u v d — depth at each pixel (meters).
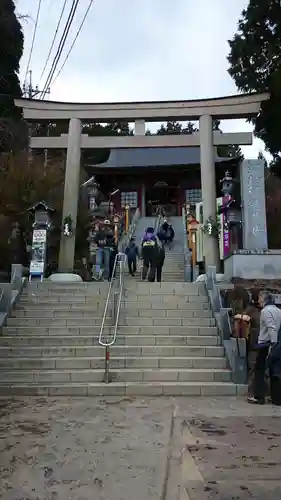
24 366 9.09
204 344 9.98
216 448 4.98
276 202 25.30
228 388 8.23
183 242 23.11
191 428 5.82
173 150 38.41
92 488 3.93
